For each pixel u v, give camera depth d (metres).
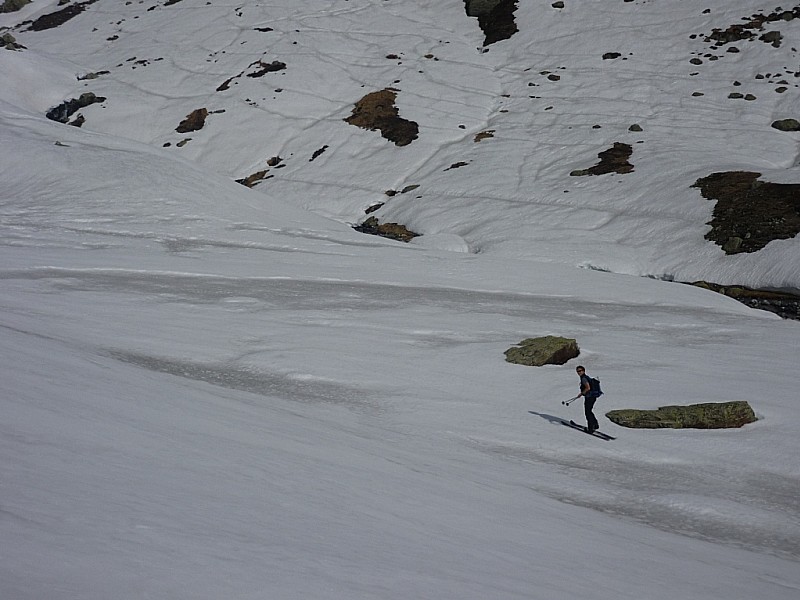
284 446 10.02
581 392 20.77
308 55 113.06
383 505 7.59
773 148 76.25
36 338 16.75
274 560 4.30
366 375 24.59
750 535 14.20
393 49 115.25
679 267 56.91
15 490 4.17
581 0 121.00
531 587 5.56
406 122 93.44
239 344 27.33
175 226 56.75
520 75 103.75
